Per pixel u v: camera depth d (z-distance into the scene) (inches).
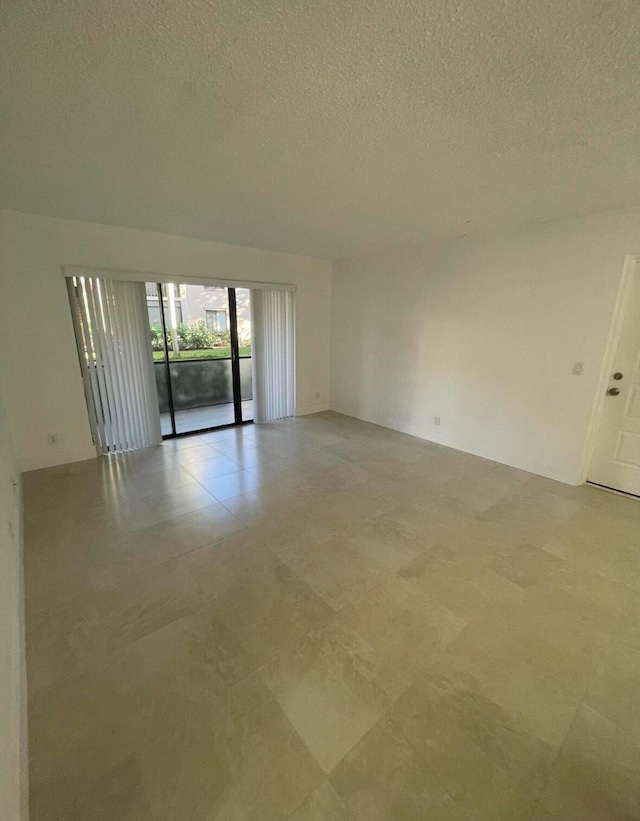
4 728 39.9
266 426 194.2
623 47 42.4
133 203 106.5
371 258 184.9
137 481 126.6
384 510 109.3
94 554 87.5
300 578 80.4
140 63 46.9
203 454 153.0
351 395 211.3
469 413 154.8
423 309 165.5
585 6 37.4
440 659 61.6
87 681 57.0
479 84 50.6
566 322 121.6
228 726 50.9
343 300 204.4
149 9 38.7
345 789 44.1
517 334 134.6
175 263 150.8
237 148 71.3
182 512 107.0
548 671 59.7
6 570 62.1
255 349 188.7
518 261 130.5
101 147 71.1
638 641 65.5
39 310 126.2
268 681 57.4
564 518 105.5
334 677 58.2
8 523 77.6
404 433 183.6
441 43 43.1
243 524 101.1
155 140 68.4
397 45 43.5
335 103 55.9
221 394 225.6
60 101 55.6
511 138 65.8
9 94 53.5
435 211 110.7
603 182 85.4
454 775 45.8
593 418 120.7
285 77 49.8
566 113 57.2
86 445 144.3
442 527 100.6
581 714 53.2
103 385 145.5
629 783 45.2
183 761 46.8
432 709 53.6
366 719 52.1
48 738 48.9
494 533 97.9
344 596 75.3
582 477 126.0
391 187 91.4
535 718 52.6
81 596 74.4
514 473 136.3
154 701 54.2
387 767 46.4
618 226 107.1
